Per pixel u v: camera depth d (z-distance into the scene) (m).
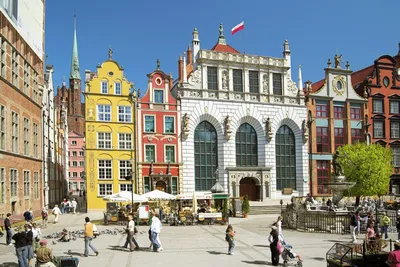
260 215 51.47
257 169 61.78
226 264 20.77
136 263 20.89
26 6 42.91
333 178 39.66
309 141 65.06
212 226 38.47
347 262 17.39
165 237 30.73
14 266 19.84
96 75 55.19
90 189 53.84
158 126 57.31
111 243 27.45
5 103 35.31
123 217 40.28
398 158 69.75
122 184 55.12
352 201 62.62
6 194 35.09
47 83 59.50
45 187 54.25
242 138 62.56
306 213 35.00
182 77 60.09
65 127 101.00
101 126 54.84
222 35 68.12
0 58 34.53
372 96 69.00
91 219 45.47
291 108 64.44
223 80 61.28
